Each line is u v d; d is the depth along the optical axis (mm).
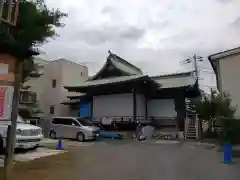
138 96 23750
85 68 32625
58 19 6133
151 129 21281
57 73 29797
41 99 29875
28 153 10977
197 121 20391
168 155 11219
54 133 19562
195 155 11250
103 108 25000
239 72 18266
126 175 7062
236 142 14844
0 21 4840
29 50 5797
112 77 26875
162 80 26922
